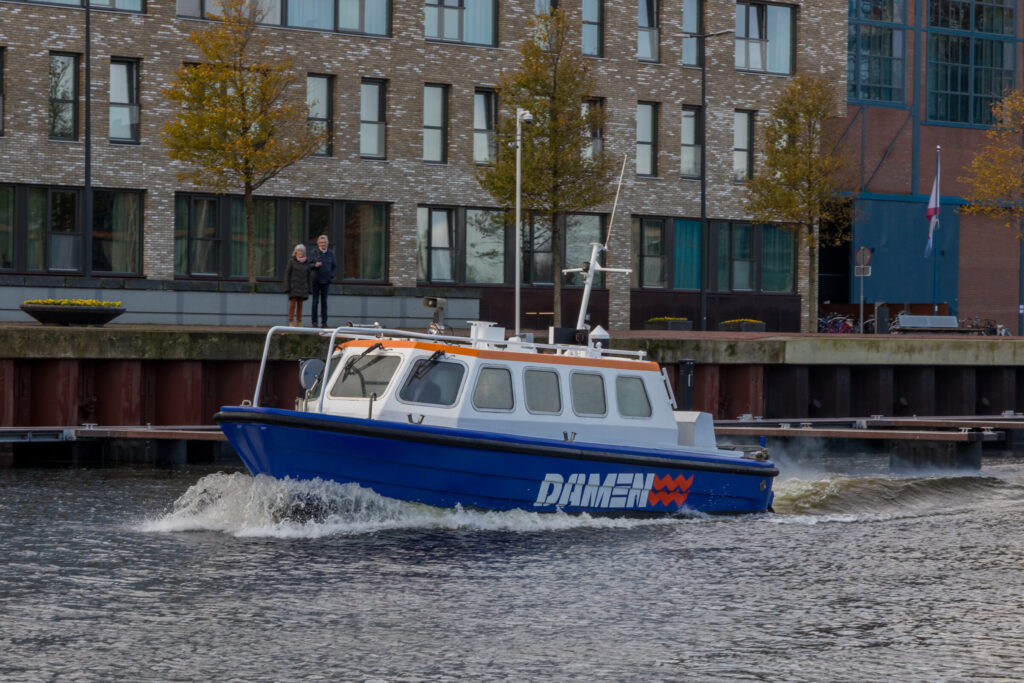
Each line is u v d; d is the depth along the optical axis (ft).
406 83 203.21
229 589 64.18
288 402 127.03
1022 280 272.72
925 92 264.11
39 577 66.49
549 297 214.07
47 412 118.11
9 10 178.50
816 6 235.81
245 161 170.19
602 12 217.56
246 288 157.79
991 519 89.25
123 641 55.36
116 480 102.01
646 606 62.59
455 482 77.30
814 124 216.13
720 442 131.75
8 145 179.11
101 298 144.87
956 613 62.08
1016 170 226.38
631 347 141.69
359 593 63.77
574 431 80.64
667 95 222.69
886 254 261.24
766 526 84.53
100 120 184.24
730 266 230.48
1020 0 272.31
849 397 155.53
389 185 202.59
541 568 69.87
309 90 197.77
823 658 54.34
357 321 152.76
